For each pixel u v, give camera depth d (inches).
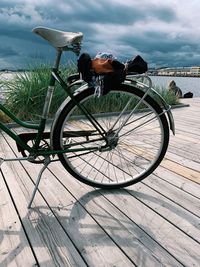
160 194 87.0
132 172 100.3
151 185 92.4
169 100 236.2
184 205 81.1
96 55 77.8
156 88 239.0
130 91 80.3
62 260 61.3
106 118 100.2
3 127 75.2
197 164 109.4
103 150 84.3
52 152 79.3
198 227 71.9
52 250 64.1
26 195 85.5
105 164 107.0
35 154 78.5
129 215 76.5
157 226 72.2
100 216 76.0
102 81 72.4
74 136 80.4
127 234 69.3
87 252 63.6
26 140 77.7
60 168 103.8
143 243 66.4
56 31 70.4
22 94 176.9
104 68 72.4
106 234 69.3
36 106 179.0
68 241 66.9
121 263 60.6
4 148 123.2
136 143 124.3
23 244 65.8
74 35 69.3
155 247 65.1
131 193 87.5
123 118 93.5
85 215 76.4
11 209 78.6
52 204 81.1
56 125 77.4
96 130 81.9
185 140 139.6
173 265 60.1
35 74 184.7
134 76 77.0
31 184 92.1
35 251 63.7
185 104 241.6
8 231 70.0
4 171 100.9
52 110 176.7
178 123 176.1
